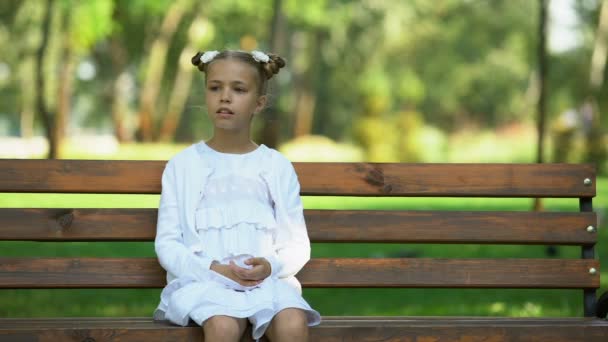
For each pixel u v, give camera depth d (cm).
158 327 589
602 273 1500
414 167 705
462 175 706
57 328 583
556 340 612
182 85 5556
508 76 7112
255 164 676
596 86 5078
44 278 664
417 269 686
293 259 644
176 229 647
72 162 685
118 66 5750
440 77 6881
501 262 690
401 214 698
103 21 3644
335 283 681
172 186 662
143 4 4056
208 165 670
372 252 1666
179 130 7081
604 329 614
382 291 1373
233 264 618
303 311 597
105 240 680
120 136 5838
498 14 6731
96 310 1177
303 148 5128
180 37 5038
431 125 7369
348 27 6203
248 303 591
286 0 4419
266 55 681
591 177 712
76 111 8750
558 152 4191
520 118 7344
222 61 671
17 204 2228
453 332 607
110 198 2439
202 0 4647
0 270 662
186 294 597
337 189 699
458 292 1356
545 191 708
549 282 692
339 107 7375
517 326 612
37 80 3275
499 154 6100
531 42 6725
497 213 702
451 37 6575
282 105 6862
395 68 6331
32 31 4650
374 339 603
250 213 657
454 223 699
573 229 704
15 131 8662
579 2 5909
